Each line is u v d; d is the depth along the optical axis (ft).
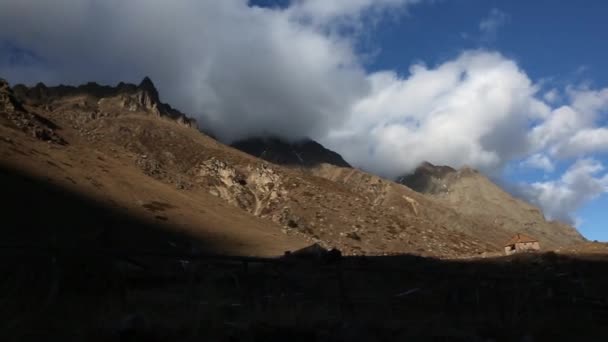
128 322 27.12
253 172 640.58
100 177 344.08
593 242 153.58
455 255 462.19
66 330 26.71
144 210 307.99
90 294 34.32
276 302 37.17
